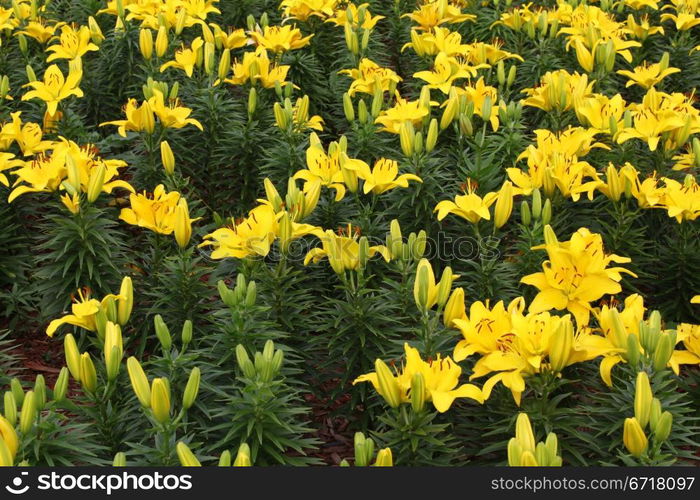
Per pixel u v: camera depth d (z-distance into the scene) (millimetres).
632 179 2734
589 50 3547
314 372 2604
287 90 3285
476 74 3414
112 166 2744
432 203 2893
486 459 2365
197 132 3320
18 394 2148
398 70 4410
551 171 2713
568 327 2145
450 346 2457
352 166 2709
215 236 2498
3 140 2854
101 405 2277
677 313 2865
